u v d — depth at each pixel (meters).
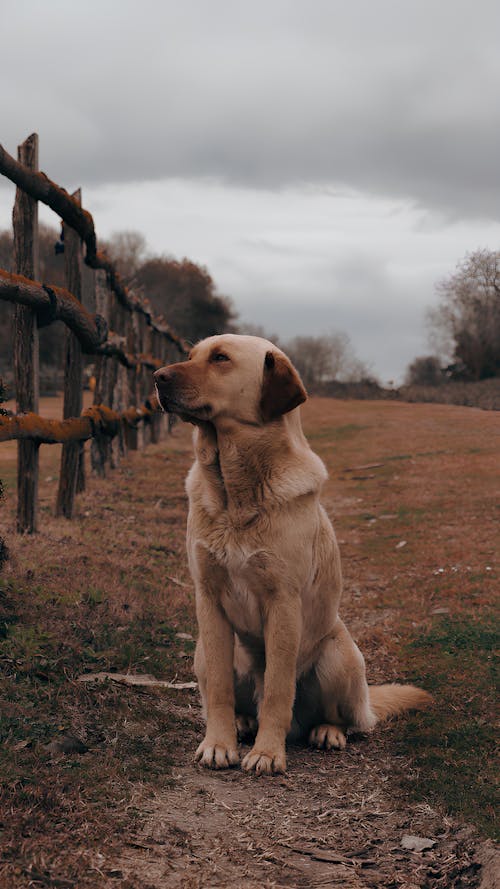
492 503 10.97
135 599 6.07
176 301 70.06
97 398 11.05
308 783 3.48
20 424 6.70
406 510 11.05
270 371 3.76
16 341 7.22
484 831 2.90
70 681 4.14
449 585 7.26
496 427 20.53
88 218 8.88
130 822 2.80
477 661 5.20
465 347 45.94
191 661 5.12
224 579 3.79
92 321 9.01
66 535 7.71
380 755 3.89
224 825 2.94
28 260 7.20
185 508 10.87
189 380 3.66
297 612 3.72
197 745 3.85
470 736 3.96
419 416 24.77
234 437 3.69
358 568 8.32
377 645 5.83
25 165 7.15
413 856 2.78
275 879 2.54
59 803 2.82
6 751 3.17
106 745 3.56
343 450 17.86
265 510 3.67
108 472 13.19
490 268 38.00
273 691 3.68
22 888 2.25
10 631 4.64
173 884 2.41
